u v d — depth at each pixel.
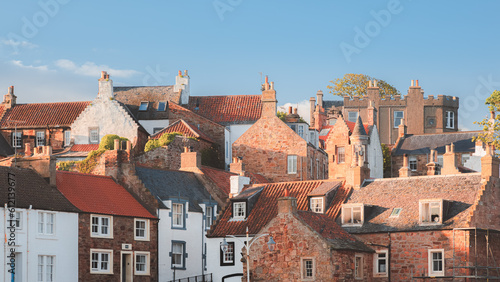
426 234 66.50
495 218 67.56
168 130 105.56
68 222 70.44
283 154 102.62
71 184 74.00
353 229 69.38
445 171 84.38
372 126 110.31
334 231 66.31
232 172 94.56
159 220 77.56
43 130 113.06
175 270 78.50
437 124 128.88
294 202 65.19
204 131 110.00
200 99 117.19
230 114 113.88
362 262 66.31
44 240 68.50
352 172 73.44
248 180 82.25
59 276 69.19
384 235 68.00
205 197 85.81
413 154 112.62
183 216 80.12
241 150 103.88
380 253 68.00
